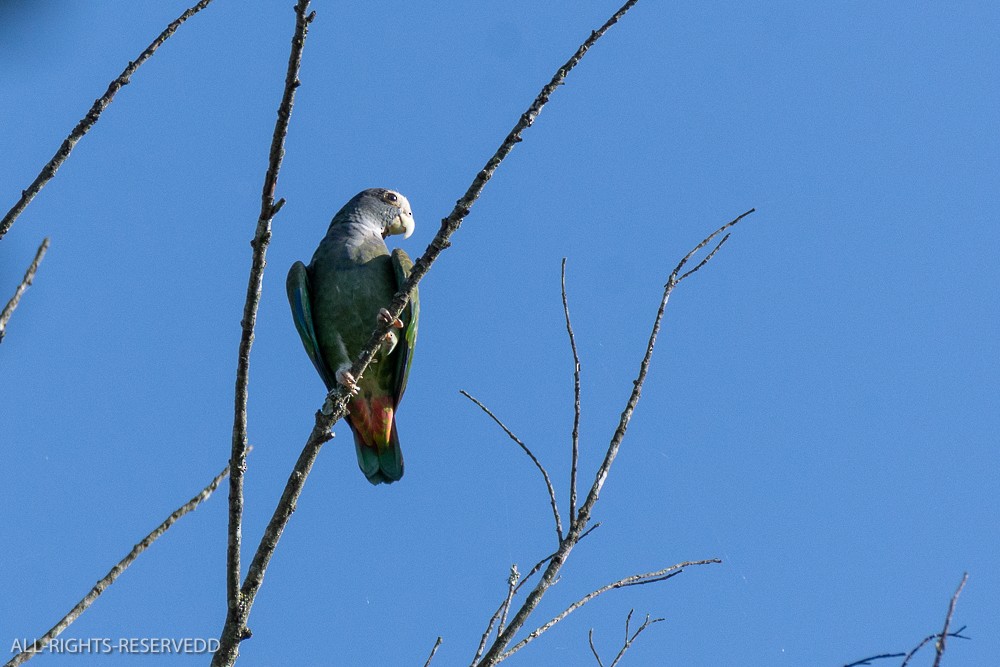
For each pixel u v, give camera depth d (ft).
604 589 32.48
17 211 28.55
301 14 28.63
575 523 31.40
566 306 34.53
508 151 33.81
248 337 31.09
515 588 31.81
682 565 33.96
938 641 26.55
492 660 28.89
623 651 35.45
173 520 28.81
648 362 33.50
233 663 30.94
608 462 32.32
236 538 31.30
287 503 33.14
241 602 31.32
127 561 27.86
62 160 29.45
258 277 30.81
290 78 29.14
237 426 31.12
